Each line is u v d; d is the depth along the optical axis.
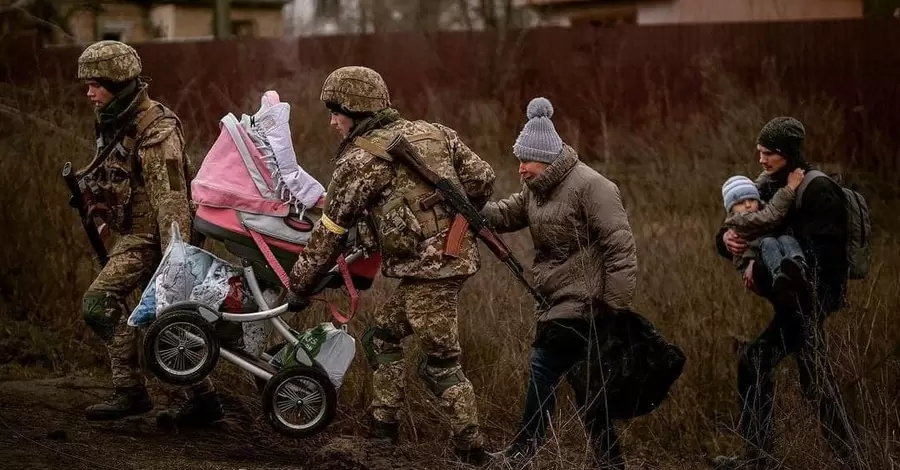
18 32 24.44
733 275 16.02
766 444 11.53
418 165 10.48
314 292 11.04
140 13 49.38
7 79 21.77
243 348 11.14
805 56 31.28
